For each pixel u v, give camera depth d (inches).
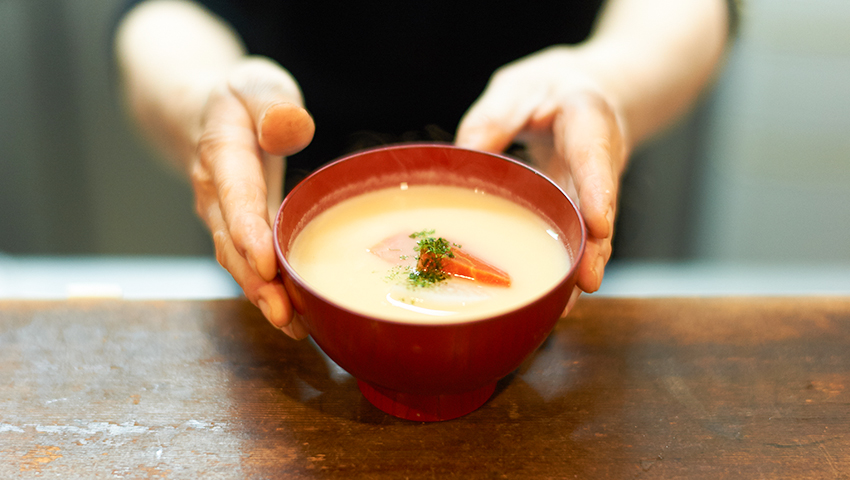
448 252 19.3
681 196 44.9
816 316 21.7
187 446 18.6
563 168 24.3
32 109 45.3
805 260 50.9
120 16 32.3
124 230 50.2
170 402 19.4
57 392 19.6
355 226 20.6
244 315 21.6
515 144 29.3
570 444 18.7
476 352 17.0
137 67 29.4
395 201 21.1
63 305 21.8
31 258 46.9
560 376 20.1
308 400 19.5
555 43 31.4
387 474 18.1
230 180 20.7
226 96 23.9
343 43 30.2
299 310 18.0
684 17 32.9
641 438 18.8
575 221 18.9
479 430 18.9
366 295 18.9
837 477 18.1
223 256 20.6
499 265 19.6
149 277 42.0
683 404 19.5
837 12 45.9
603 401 19.6
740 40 44.1
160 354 20.6
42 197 48.4
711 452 18.6
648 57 31.3
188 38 30.5
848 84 47.4
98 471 18.1
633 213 39.8
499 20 30.4
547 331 17.8
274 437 18.8
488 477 18.1
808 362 20.5
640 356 20.6
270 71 24.4
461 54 30.7
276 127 20.9
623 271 38.8
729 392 19.8
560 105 24.3
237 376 20.1
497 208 20.9
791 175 49.3
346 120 31.2
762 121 48.0
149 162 47.7
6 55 43.6
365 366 17.6
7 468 18.1
